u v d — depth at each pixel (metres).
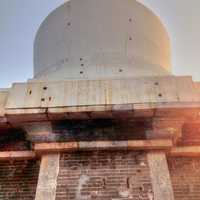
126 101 7.51
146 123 7.79
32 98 7.75
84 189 7.21
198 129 8.15
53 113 7.51
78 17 10.90
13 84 8.12
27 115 7.59
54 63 10.52
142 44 10.70
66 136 7.74
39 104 7.61
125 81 7.93
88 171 7.46
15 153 8.06
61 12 11.32
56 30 11.06
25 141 8.23
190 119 7.89
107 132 7.77
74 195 7.13
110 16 10.80
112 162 7.57
